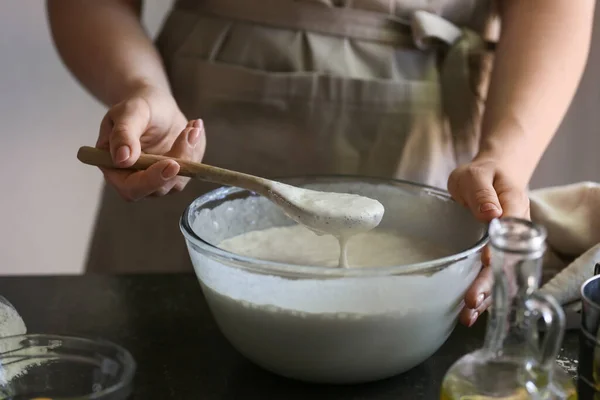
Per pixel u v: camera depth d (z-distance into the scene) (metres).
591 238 0.77
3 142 1.44
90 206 1.51
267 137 0.99
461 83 0.98
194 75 1.00
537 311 0.46
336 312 0.56
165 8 1.41
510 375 0.47
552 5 0.91
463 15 1.00
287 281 0.56
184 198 1.04
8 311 0.67
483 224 0.65
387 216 0.77
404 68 0.98
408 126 0.98
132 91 0.83
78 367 0.60
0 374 0.59
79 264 1.56
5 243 1.52
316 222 0.63
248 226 0.78
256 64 0.98
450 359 0.66
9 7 1.36
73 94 1.43
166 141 0.81
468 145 1.01
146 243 1.08
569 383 0.49
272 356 0.60
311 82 0.96
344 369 0.59
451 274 0.57
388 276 0.55
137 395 0.60
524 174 0.78
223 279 0.59
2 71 1.40
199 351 0.67
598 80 1.36
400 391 0.61
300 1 0.95
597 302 0.55
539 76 0.87
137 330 0.71
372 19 0.96
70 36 0.96
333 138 0.99
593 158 1.41
